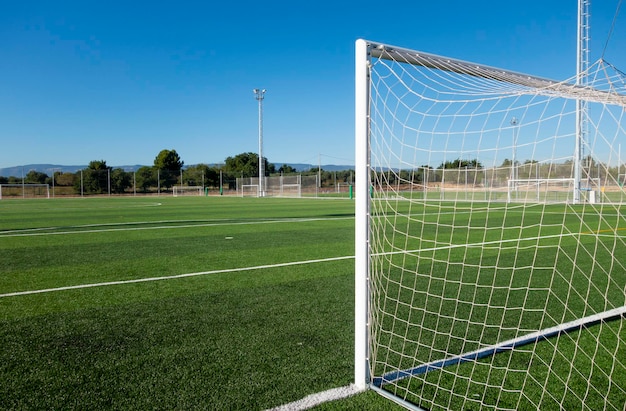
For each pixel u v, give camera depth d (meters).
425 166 3.15
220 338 3.52
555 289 5.07
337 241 8.96
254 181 42.12
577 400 2.55
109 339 3.51
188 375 2.87
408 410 2.44
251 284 5.29
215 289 5.06
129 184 43.19
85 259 6.98
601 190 3.04
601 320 3.91
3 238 9.45
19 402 2.54
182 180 46.00
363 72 2.78
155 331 3.69
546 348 3.31
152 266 6.40
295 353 3.22
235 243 8.70
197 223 12.82
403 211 16.55
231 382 2.77
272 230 10.95
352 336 3.56
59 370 2.96
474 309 4.31
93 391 2.66
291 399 2.55
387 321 3.97
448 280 5.56
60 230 11.01
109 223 12.88
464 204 19.05
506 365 3.03
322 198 32.91
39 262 6.73
